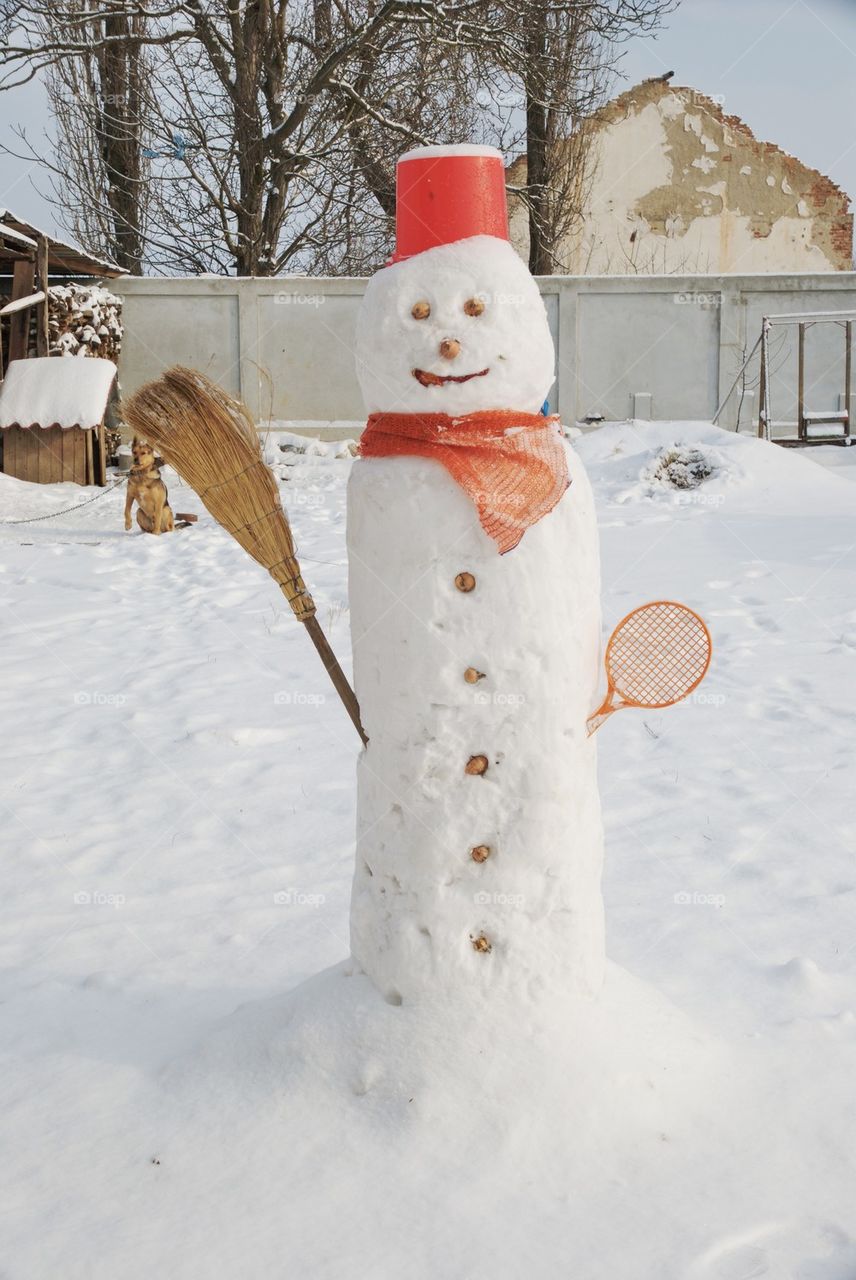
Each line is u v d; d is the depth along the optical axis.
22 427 17.81
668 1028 2.99
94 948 3.97
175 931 4.09
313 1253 2.39
